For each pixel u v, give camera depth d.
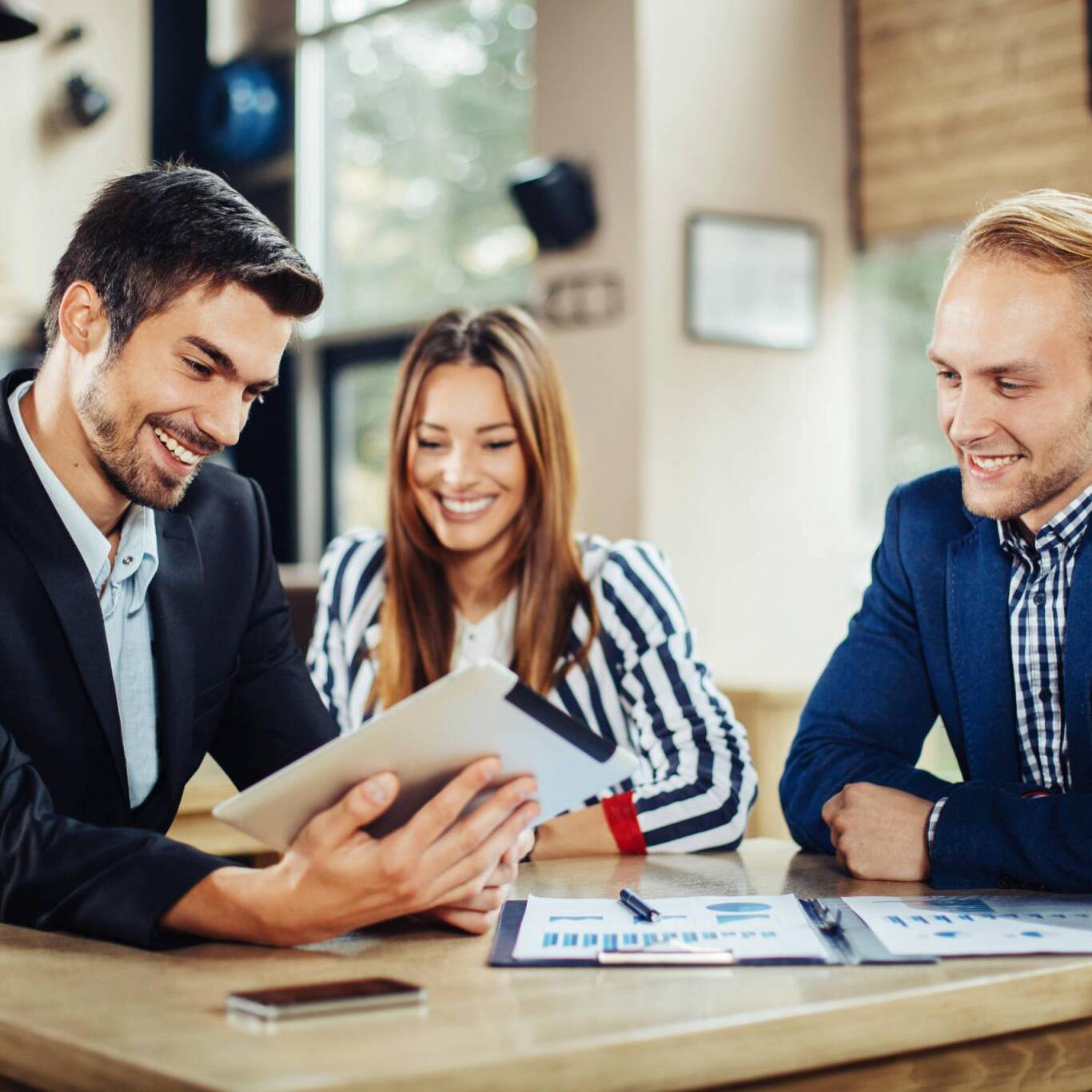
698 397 4.27
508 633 2.21
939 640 1.73
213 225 1.36
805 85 4.48
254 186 5.45
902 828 1.51
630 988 1.03
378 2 5.11
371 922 1.13
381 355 5.16
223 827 2.25
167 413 1.38
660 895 1.42
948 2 4.27
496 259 4.78
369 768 1.09
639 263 4.17
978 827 1.45
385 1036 0.90
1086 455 1.51
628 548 2.20
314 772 1.08
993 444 1.52
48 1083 0.92
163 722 1.58
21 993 1.03
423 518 2.18
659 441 4.19
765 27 4.40
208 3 5.55
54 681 1.46
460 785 1.09
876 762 1.68
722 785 1.90
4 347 5.04
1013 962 1.11
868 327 4.59
